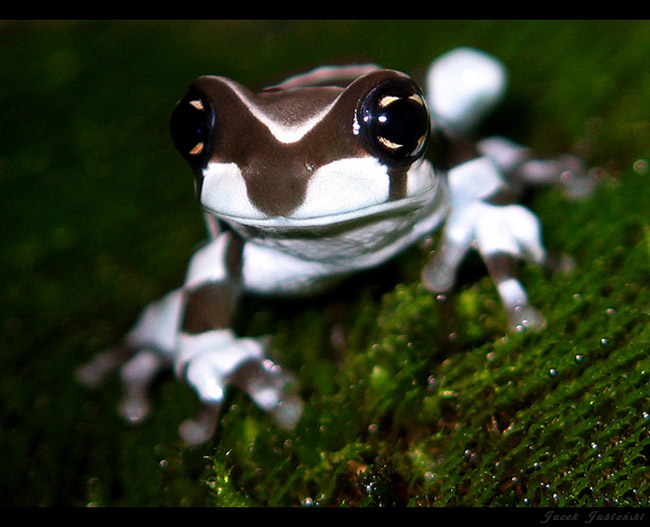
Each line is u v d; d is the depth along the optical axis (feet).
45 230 0.66
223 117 0.47
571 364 0.48
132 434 0.53
